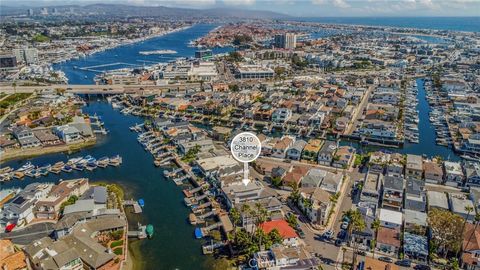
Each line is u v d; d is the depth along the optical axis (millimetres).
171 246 112125
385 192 131125
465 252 99625
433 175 148000
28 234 115750
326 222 119375
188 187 148625
